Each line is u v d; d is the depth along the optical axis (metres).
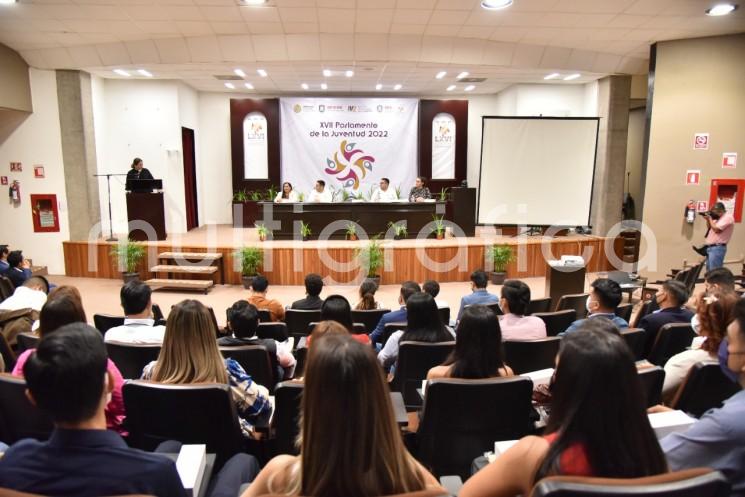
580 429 0.97
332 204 8.80
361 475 0.91
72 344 1.07
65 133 8.21
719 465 1.23
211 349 1.95
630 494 0.83
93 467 1.06
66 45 7.44
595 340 1.00
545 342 2.60
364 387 0.91
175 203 9.99
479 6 5.79
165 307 6.62
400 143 11.34
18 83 7.75
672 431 1.48
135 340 2.76
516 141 8.92
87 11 5.95
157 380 1.93
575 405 0.98
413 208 8.96
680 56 7.11
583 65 7.86
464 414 1.85
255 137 11.18
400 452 0.96
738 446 1.21
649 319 3.15
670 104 7.24
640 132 11.13
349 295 7.10
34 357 1.06
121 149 9.80
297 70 8.71
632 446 0.95
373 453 0.91
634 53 7.83
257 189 11.27
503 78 9.52
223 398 1.74
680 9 5.84
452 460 1.93
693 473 0.88
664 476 0.87
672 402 2.00
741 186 7.02
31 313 3.60
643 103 10.70
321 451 0.91
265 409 2.13
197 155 11.29
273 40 6.95
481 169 9.00
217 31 6.79
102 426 1.13
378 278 7.52
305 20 6.31
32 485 1.04
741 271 6.92
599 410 0.96
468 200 8.89
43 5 5.73
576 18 6.20
